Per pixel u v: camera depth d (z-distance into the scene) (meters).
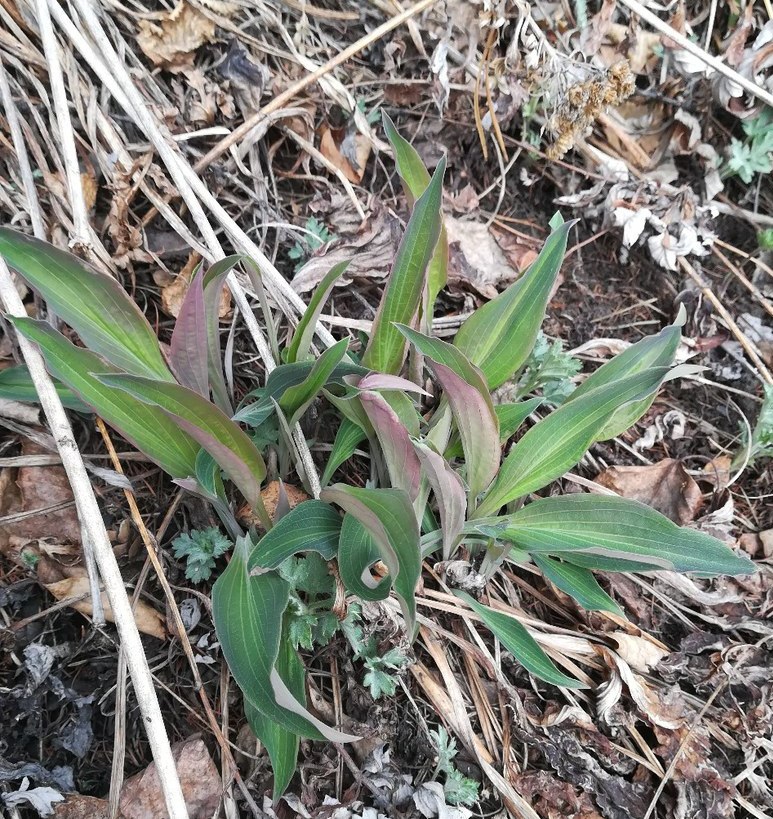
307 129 0.49
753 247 0.57
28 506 0.38
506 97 0.53
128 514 0.40
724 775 0.39
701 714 0.40
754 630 0.44
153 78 0.46
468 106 0.53
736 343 0.53
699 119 0.56
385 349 0.37
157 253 0.44
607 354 0.51
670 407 0.51
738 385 0.53
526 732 0.39
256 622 0.32
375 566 0.38
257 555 0.33
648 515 0.37
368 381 0.33
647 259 0.54
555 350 0.44
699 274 0.54
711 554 0.35
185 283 0.44
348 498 0.31
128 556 0.39
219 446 0.31
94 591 0.36
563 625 0.43
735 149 0.54
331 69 0.48
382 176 0.52
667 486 0.48
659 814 0.39
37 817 0.34
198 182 0.43
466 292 0.49
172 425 0.35
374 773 0.37
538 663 0.37
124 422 0.34
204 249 0.42
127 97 0.42
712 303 0.53
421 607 0.40
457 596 0.40
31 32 0.43
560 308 0.53
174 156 0.42
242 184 0.47
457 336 0.40
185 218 0.45
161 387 0.29
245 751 0.37
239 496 0.41
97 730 0.37
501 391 0.45
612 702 0.40
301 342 0.38
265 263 0.42
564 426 0.38
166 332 0.44
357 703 0.38
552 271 0.38
